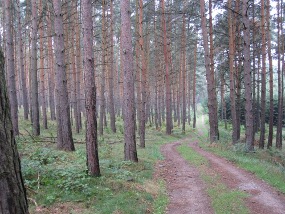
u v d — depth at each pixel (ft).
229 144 68.54
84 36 29.40
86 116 29.89
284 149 81.05
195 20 96.63
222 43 85.87
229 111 161.07
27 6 87.92
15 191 9.37
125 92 41.83
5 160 9.18
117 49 152.46
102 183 27.99
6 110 9.41
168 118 103.91
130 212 22.65
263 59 73.56
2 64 9.49
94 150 29.89
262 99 76.02
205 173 39.55
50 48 96.53
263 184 33.88
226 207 26.40
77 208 22.33
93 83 29.76
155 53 106.63
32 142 50.88
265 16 81.61
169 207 26.55
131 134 41.86
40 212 20.74
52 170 29.50
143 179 33.06
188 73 169.17
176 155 56.65
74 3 85.35
